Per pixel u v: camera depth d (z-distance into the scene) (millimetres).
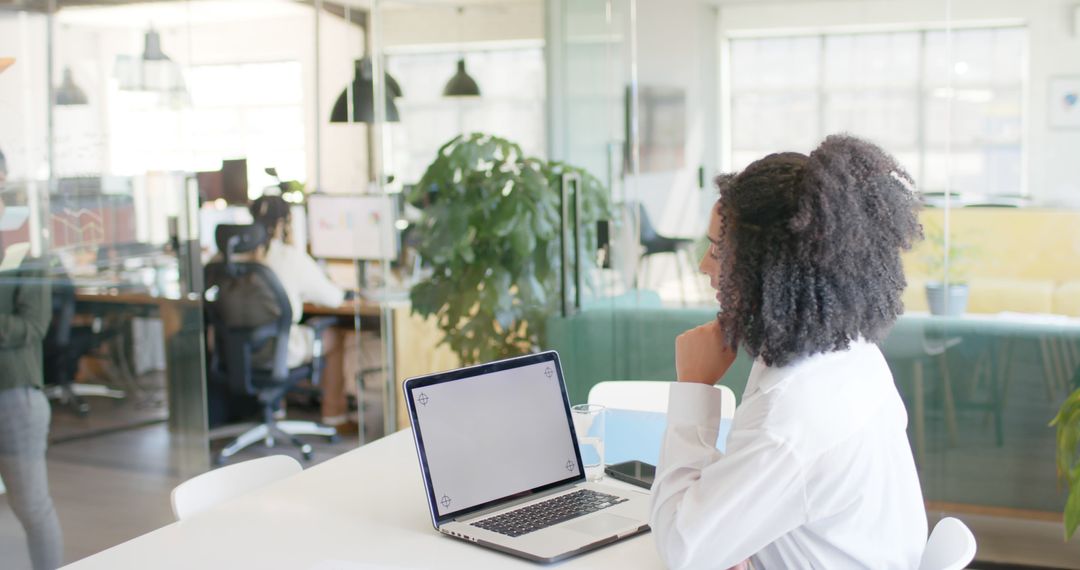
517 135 4238
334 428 5402
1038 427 3652
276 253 4941
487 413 1805
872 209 1327
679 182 4129
